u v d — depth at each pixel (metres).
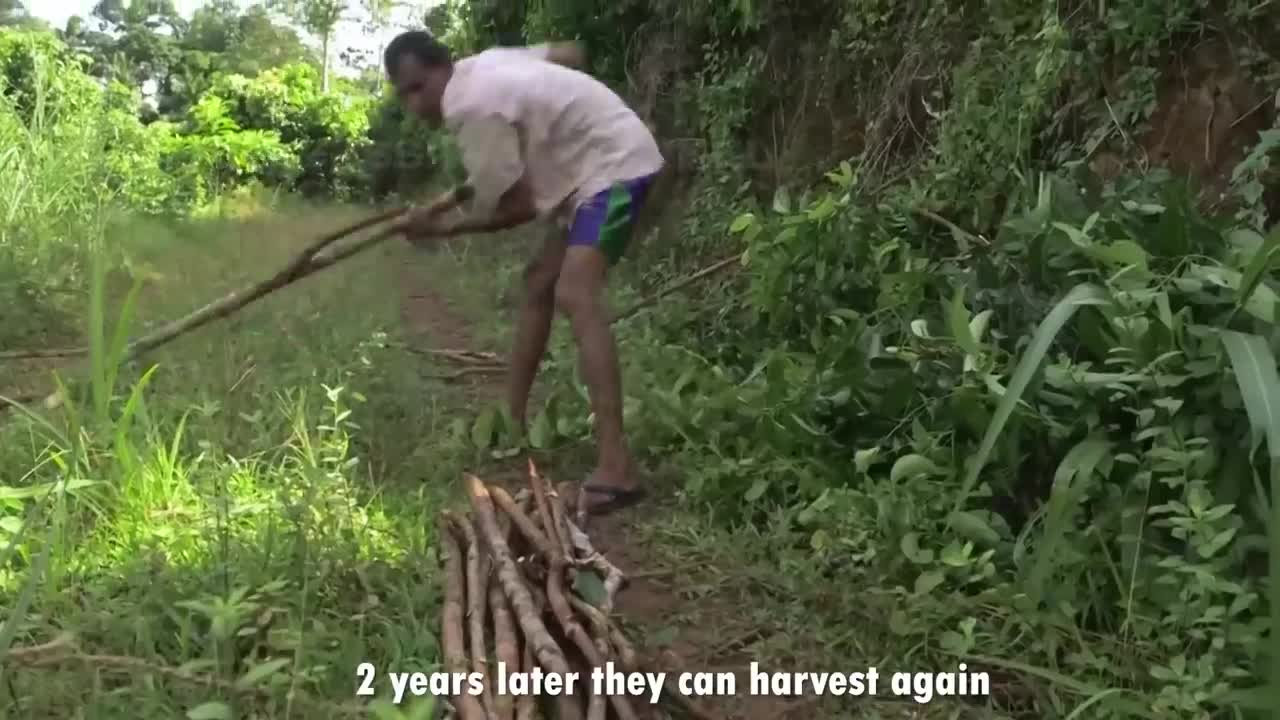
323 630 2.13
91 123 7.53
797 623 2.53
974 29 4.78
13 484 2.96
